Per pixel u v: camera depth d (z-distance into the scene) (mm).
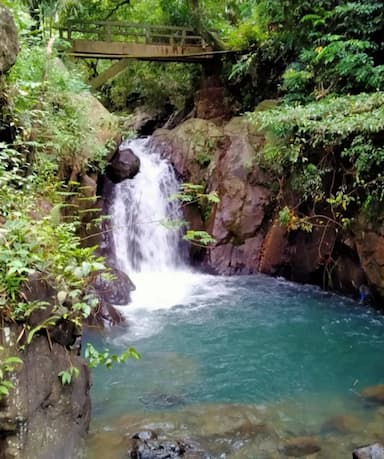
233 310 6930
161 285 8125
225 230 8797
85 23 10789
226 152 9242
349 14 8133
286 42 9977
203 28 11820
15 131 4668
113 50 10820
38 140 5195
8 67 3943
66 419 2947
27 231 2902
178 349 5543
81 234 6715
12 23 3891
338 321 6449
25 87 4988
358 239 6746
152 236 8922
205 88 12461
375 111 6332
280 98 10078
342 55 7773
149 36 11430
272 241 8539
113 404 4215
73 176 6250
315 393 4508
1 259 2570
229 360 5266
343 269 7316
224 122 11578
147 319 6527
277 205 8570
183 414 4023
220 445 3506
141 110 15617
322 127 6738
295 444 3541
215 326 6293
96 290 6305
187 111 14039
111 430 3695
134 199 8719
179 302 7293
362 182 6441
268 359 5316
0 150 4410
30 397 2590
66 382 2934
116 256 8172
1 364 2406
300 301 7293
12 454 2426
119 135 7598
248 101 11672
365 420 3943
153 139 10531
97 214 7324
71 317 3043
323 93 8328
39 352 2734
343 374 4953
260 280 8406
